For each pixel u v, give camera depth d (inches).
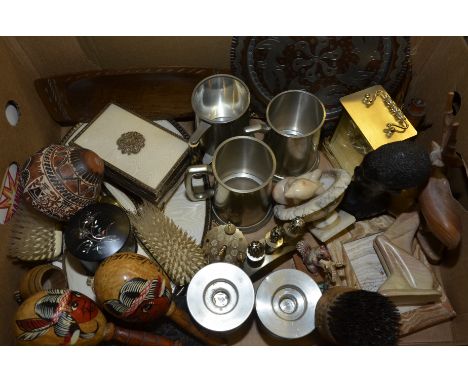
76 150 23.3
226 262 23.8
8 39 25.7
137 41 28.7
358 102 26.7
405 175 20.9
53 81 27.7
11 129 24.4
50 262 25.1
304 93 27.2
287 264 27.0
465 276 23.8
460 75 24.7
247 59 27.6
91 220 22.0
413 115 26.8
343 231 26.5
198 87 27.3
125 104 29.6
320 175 25.0
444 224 22.5
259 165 27.3
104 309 21.2
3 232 22.7
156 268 20.9
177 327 23.8
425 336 25.1
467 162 23.2
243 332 24.9
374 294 20.4
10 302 22.6
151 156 25.9
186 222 27.1
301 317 22.4
